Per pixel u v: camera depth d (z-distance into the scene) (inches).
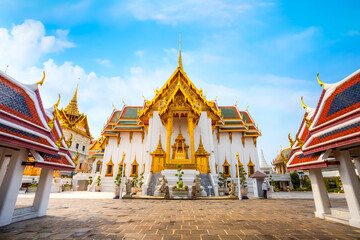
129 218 281.9
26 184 1016.2
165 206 426.9
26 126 233.6
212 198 614.9
